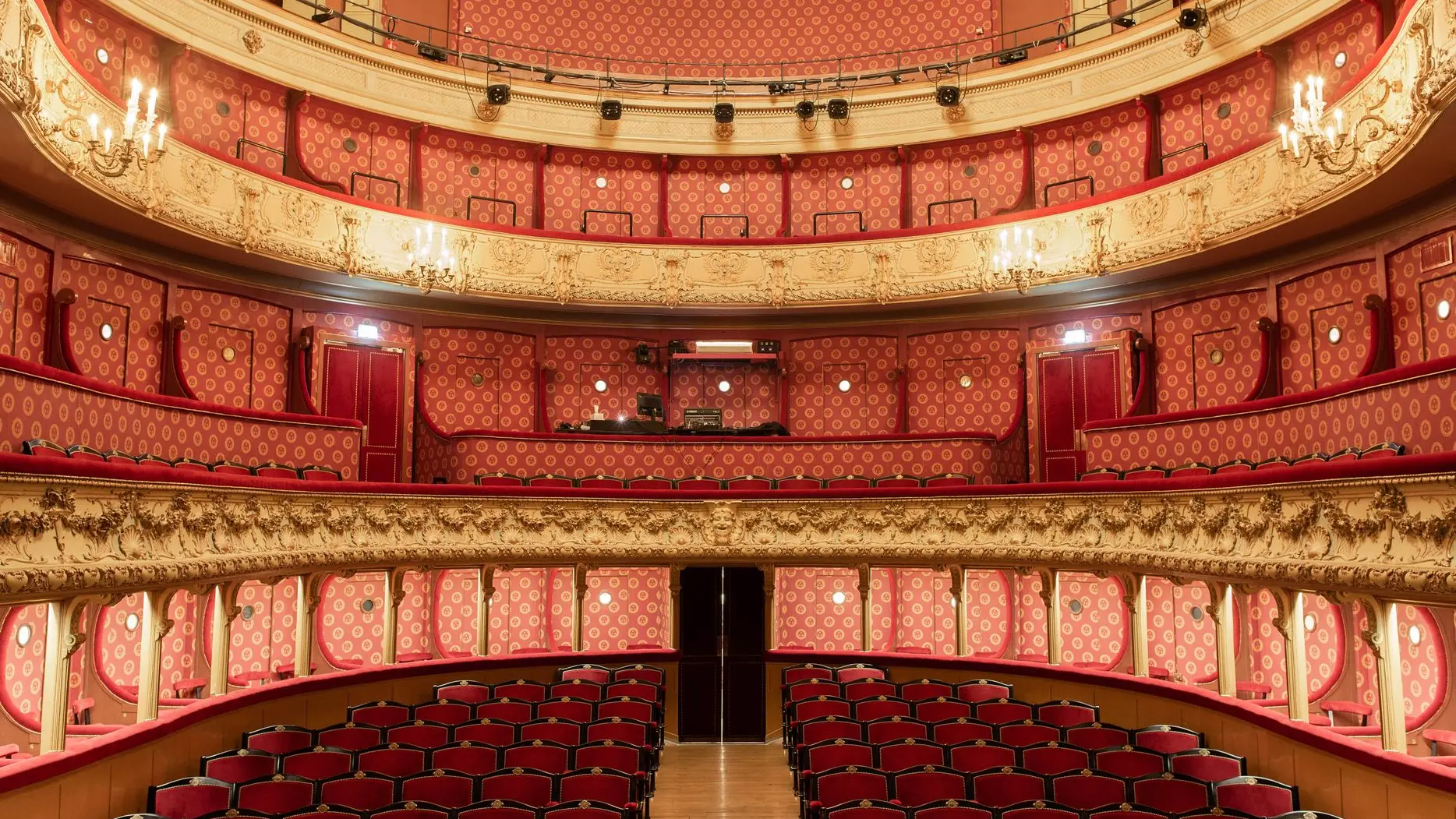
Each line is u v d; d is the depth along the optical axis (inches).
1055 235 557.0
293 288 559.5
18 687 386.3
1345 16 486.6
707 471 550.3
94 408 346.0
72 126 380.8
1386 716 288.7
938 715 418.0
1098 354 580.1
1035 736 383.2
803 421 643.5
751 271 615.8
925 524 481.4
